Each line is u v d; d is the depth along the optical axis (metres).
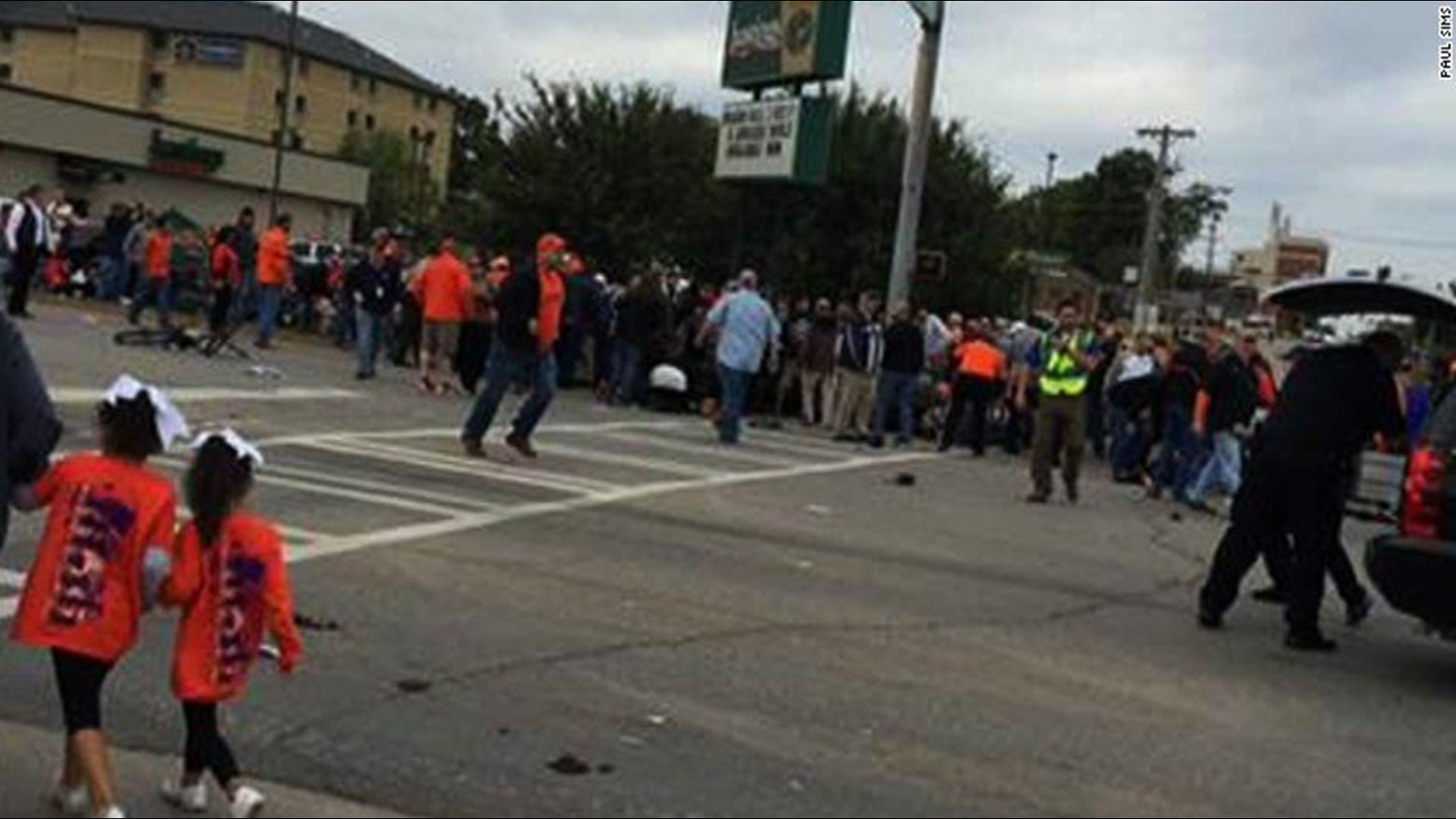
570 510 13.01
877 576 11.40
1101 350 23.61
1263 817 6.57
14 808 5.84
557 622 9.05
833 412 23.97
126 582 5.62
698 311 24.67
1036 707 8.05
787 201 52.03
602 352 25.11
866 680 8.29
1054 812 6.43
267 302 25.52
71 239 31.95
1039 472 17.27
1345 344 10.34
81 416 15.00
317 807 6.05
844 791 6.54
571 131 57.97
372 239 29.59
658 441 19.30
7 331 5.78
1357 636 10.92
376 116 131.88
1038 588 11.58
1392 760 7.64
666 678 8.03
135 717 6.93
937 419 25.09
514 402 22.03
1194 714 8.19
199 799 5.89
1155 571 12.98
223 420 16.17
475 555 10.77
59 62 123.69
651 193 57.53
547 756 6.73
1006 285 56.56
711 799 6.33
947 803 6.46
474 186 61.88
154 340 22.98
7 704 7.00
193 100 120.06
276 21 124.56
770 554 11.93
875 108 54.19
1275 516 10.38
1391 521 18.22
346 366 24.56
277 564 5.80
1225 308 58.28
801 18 31.16
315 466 14.00
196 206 82.44
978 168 55.47
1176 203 124.50
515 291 15.57
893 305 24.73
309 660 7.88
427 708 7.28
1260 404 18.25
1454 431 9.34
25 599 5.64
